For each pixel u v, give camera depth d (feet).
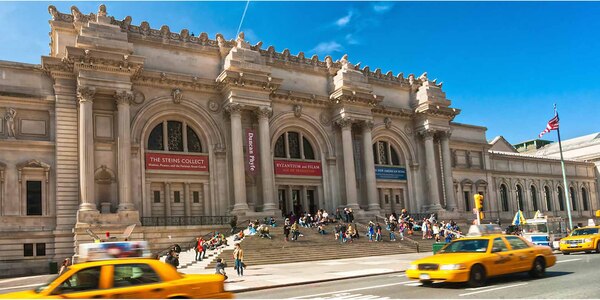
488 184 232.32
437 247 90.58
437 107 196.13
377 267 94.63
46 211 125.59
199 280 40.32
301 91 174.40
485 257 58.85
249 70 152.05
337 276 81.05
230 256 111.34
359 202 177.27
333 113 178.40
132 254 48.62
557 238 132.77
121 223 125.39
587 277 61.82
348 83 173.58
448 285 60.44
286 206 167.22
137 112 140.87
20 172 124.16
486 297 49.14
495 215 231.91
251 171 151.94
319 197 172.96
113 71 131.03
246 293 65.82
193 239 133.28
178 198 146.92
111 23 138.72
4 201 121.70
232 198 150.00
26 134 127.03
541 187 260.83
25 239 120.47
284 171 166.30
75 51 125.49
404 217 167.53
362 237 147.02
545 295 48.75
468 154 228.63
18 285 91.97
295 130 173.58
